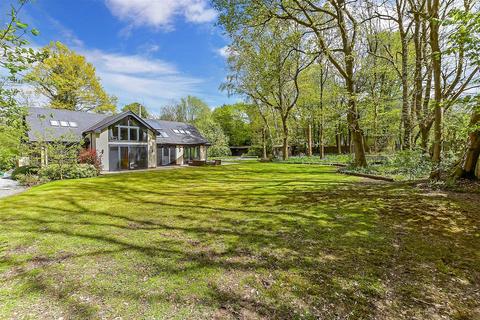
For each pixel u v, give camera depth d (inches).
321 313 84.0
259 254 130.3
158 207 238.8
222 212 217.3
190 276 108.5
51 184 419.8
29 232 166.1
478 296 92.4
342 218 191.5
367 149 753.6
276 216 201.2
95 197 294.8
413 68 466.0
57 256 129.0
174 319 81.3
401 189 292.0
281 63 666.2
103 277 107.8
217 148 1530.5
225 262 121.6
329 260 122.5
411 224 173.5
